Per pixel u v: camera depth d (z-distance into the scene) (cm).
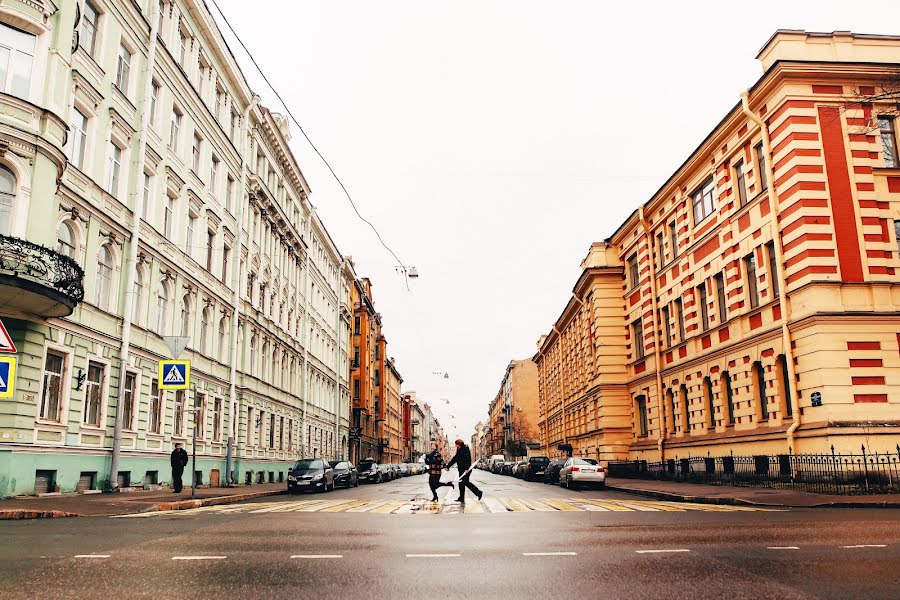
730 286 2620
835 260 2080
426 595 594
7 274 1547
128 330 2162
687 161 2967
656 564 732
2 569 704
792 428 2103
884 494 1745
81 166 1991
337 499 2136
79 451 1895
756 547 845
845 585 620
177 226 2633
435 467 1909
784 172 2211
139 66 2338
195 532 1043
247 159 3572
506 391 12200
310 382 5025
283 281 4284
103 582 641
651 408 3506
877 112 2202
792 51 2242
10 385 1225
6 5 1686
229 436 3103
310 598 582
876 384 1994
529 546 877
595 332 4194
